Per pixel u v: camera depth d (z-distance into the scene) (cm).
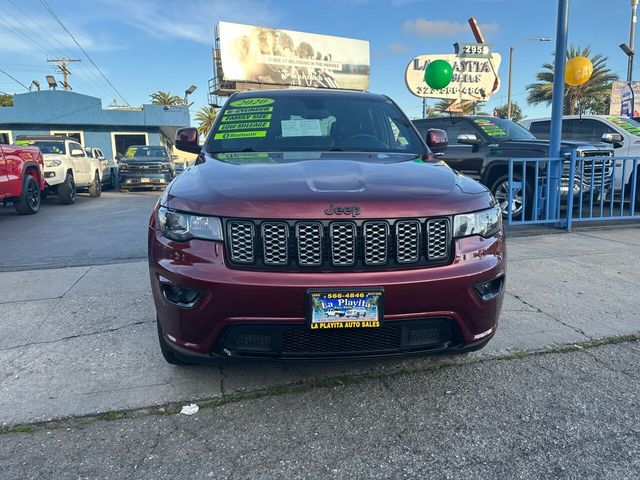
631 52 1886
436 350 258
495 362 318
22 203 980
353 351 249
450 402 273
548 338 353
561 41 716
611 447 234
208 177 283
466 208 261
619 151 955
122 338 357
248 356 248
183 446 237
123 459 228
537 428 249
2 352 336
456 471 218
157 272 259
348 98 430
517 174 796
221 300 238
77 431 249
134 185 1703
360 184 264
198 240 248
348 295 236
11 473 218
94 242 699
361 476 216
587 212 922
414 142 389
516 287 468
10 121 2644
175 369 311
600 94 3067
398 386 290
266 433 247
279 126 389
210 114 4569
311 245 242
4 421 256
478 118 888
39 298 444
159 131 2950
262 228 241
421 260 251
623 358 325
